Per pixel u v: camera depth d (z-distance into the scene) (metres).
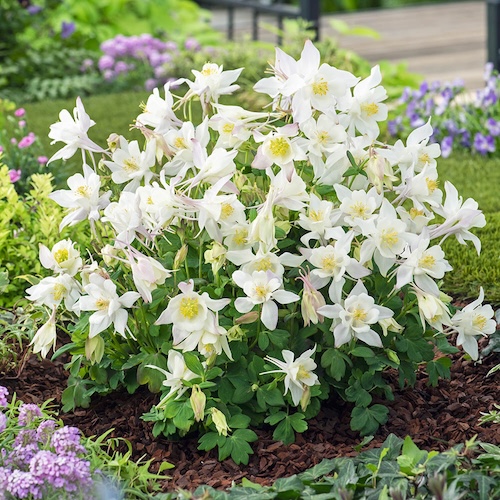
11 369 4.16
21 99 9.65
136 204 3.30
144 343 3.60
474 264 4.96
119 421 3.74
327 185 3.46
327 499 2.95
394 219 3.29
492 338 4.04
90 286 3.29
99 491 3.00
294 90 3.27
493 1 9.16
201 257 3.47
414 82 9.85
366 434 3.52
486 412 3.71
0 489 2.92
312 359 3.34
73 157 7.11
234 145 3.48
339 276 3.29
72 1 11.48
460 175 6.87
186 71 9.88
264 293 3.21
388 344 3.59
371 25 14.30
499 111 7.64
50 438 3.22
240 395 3.45
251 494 3.01
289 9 11.29
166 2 12.25
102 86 10.05
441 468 2.93
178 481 3.34
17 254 4.68
